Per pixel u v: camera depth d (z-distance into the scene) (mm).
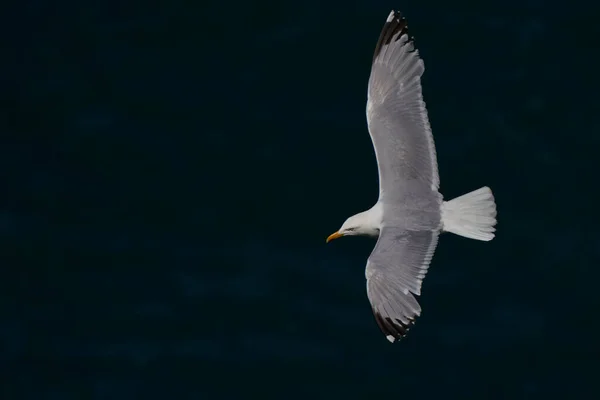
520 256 30531
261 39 35750
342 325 29188
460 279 30000
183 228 31641
